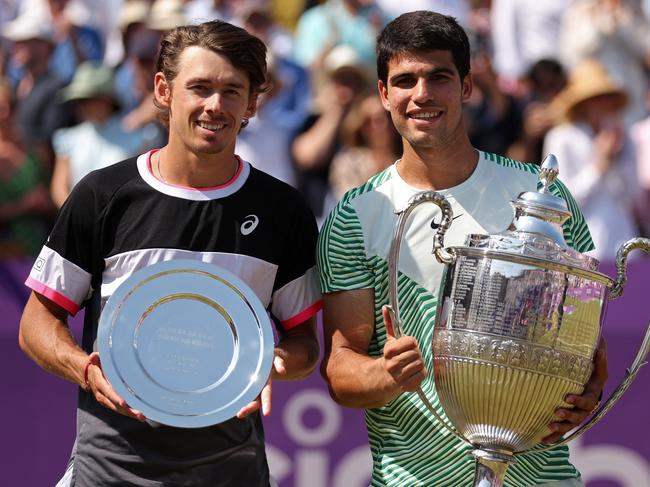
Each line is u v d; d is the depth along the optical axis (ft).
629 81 44.50
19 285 30.96
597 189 37.91
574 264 19.48
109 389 19.51
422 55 20.39
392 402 21.21
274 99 39.70
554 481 21.17
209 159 20.53
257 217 20.97
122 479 20.68
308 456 30.27
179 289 20.11
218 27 20.22
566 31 44.86
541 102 40.14
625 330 30.58
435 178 21.21
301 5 44.21
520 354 19.31
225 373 20.03
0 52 41.24
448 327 19.76
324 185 38.27
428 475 20.99
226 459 20.95
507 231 19.93
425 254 20.97
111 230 20.74
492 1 45.93
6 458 30.53
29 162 36.65
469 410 19.84
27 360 30.73
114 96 38.19
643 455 30.22
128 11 39.99
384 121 37.70
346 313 21.38
